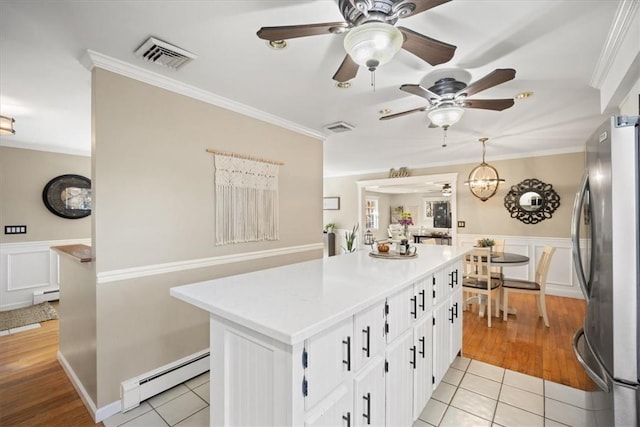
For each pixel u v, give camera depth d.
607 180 1.22
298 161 3.49
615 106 2.15
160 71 2.13
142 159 2.13
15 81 2.26
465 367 2.62
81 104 2.73
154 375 2.16
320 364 1.12
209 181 2.57
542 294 3.59
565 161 4.73
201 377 2.43
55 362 2.68
